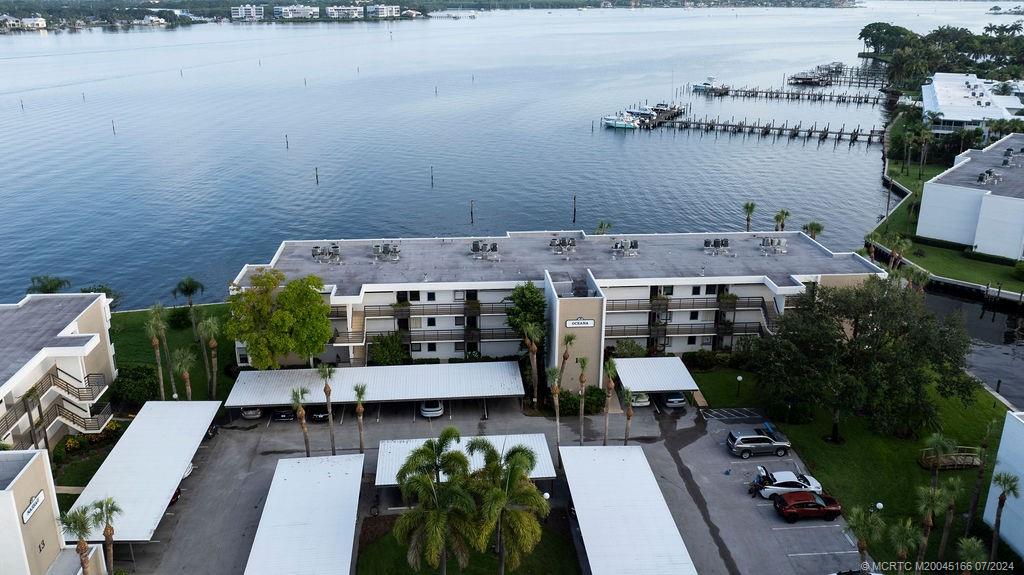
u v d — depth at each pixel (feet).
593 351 211.20
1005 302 314.96
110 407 201.05
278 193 488.02
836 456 188.75
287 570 139.03
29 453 134.31
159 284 351.46
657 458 188.03
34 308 204.44
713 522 164.55
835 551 156.15
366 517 165.58
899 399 184.65
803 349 195.52
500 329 234.58
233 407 200.03
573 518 165.99
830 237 409.08
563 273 237.04
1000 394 235.81
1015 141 463.01
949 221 364.79
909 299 195.62
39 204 463.83
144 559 152.35
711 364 234.58
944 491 139.03
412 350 237.66
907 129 595.06
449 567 151.74
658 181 526.16
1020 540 149.59
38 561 132.05
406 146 623.77
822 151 624.59
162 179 519.19
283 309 206.28
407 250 260.62
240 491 174.60
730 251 257.96
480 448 141.59
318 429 200.13
